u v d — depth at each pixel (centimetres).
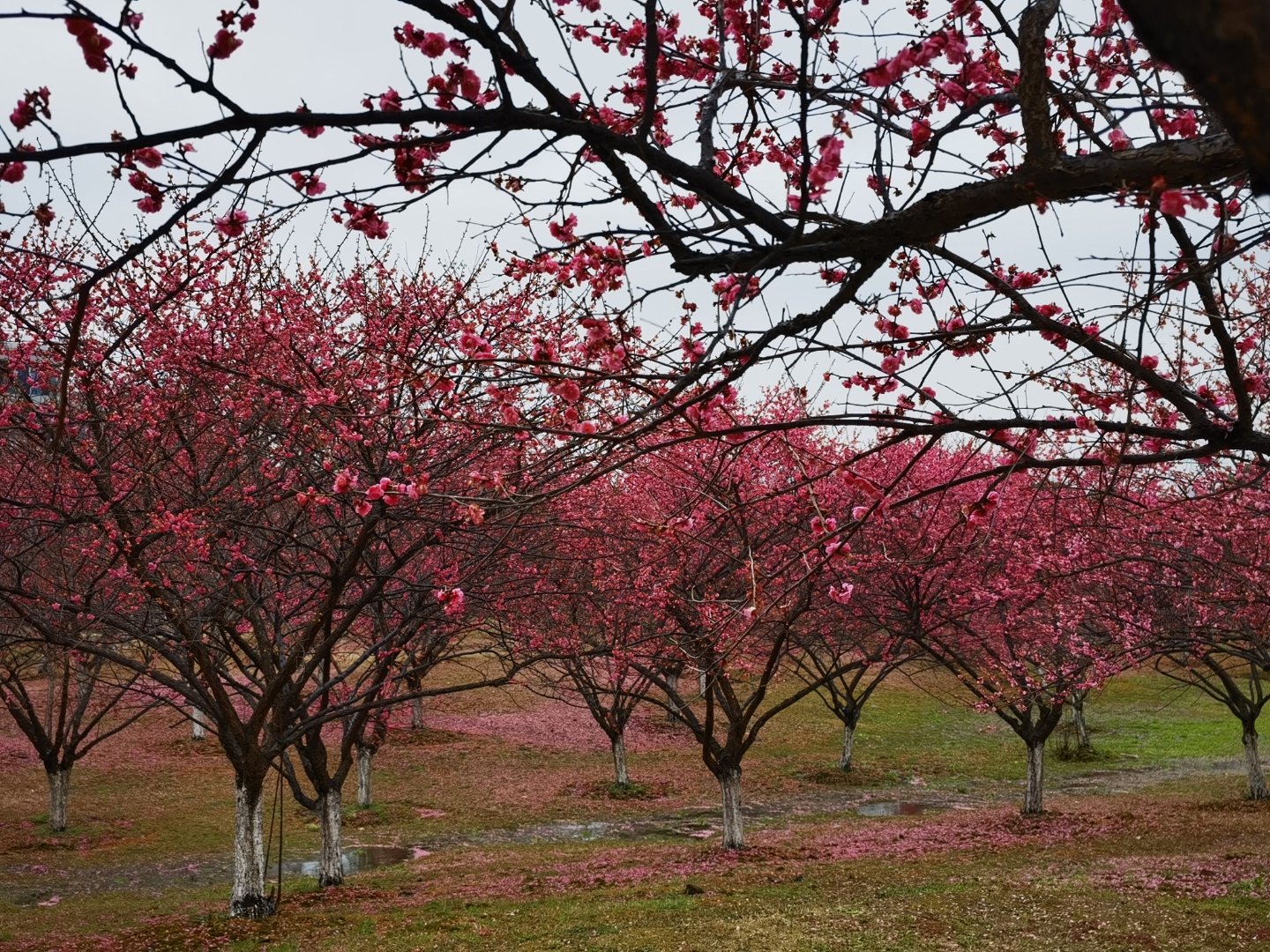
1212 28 152
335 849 1838
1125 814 2259
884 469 1778
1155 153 356
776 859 1930
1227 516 1455
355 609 1511
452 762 3189
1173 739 3588
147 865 2073
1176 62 163
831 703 4156
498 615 1769
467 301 1389
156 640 1502
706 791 2934
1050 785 2961
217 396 1440
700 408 568
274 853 2242
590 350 507
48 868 2036
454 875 1905
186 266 1347
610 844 2242
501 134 395
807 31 375
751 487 1484
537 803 2770
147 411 1334
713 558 1762
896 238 416
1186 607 1748
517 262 670
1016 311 460
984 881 1595
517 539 1711
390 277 1495
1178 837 1962
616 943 1281
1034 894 1467
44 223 470
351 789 2884
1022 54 373
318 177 463
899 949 1202
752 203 425
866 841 2127
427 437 1296
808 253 427
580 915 1469
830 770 3158
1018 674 2183
